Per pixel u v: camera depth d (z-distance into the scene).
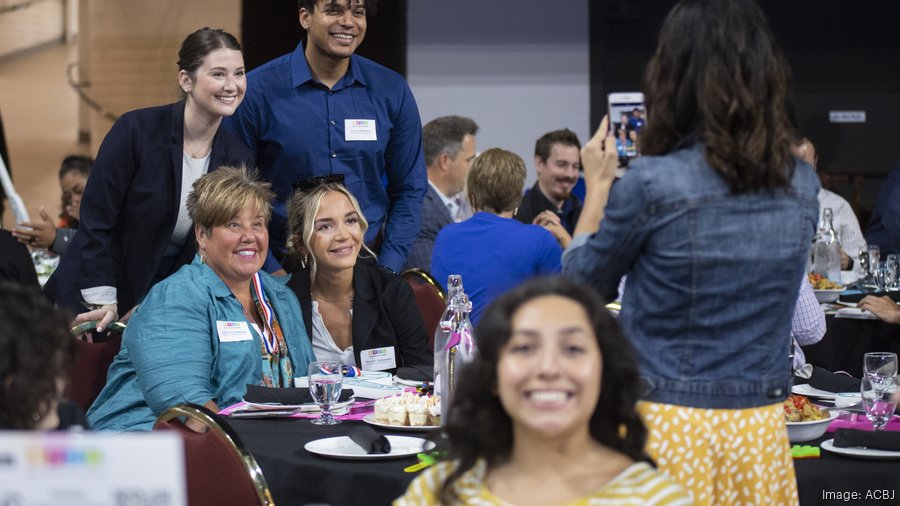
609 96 8.88
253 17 9.12
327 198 3.73
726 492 2.00
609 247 2.04
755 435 2.01
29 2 9.66
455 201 6.66
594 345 1.54
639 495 1.51
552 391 1.51
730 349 2.01
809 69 8.95
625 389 1.58
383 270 3.93
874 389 2.70
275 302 3.61
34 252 6.76
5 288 1.52
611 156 2.18
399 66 9.01
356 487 2.37
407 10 8.97
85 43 9.70
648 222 2.00
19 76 9.74
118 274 4.26
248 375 3.40
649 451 1.99
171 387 3.22
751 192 1.98
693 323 2.01
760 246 1.98
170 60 9.59
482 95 9.01
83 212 4.17
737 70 1.96
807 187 2.06
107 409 3.37
